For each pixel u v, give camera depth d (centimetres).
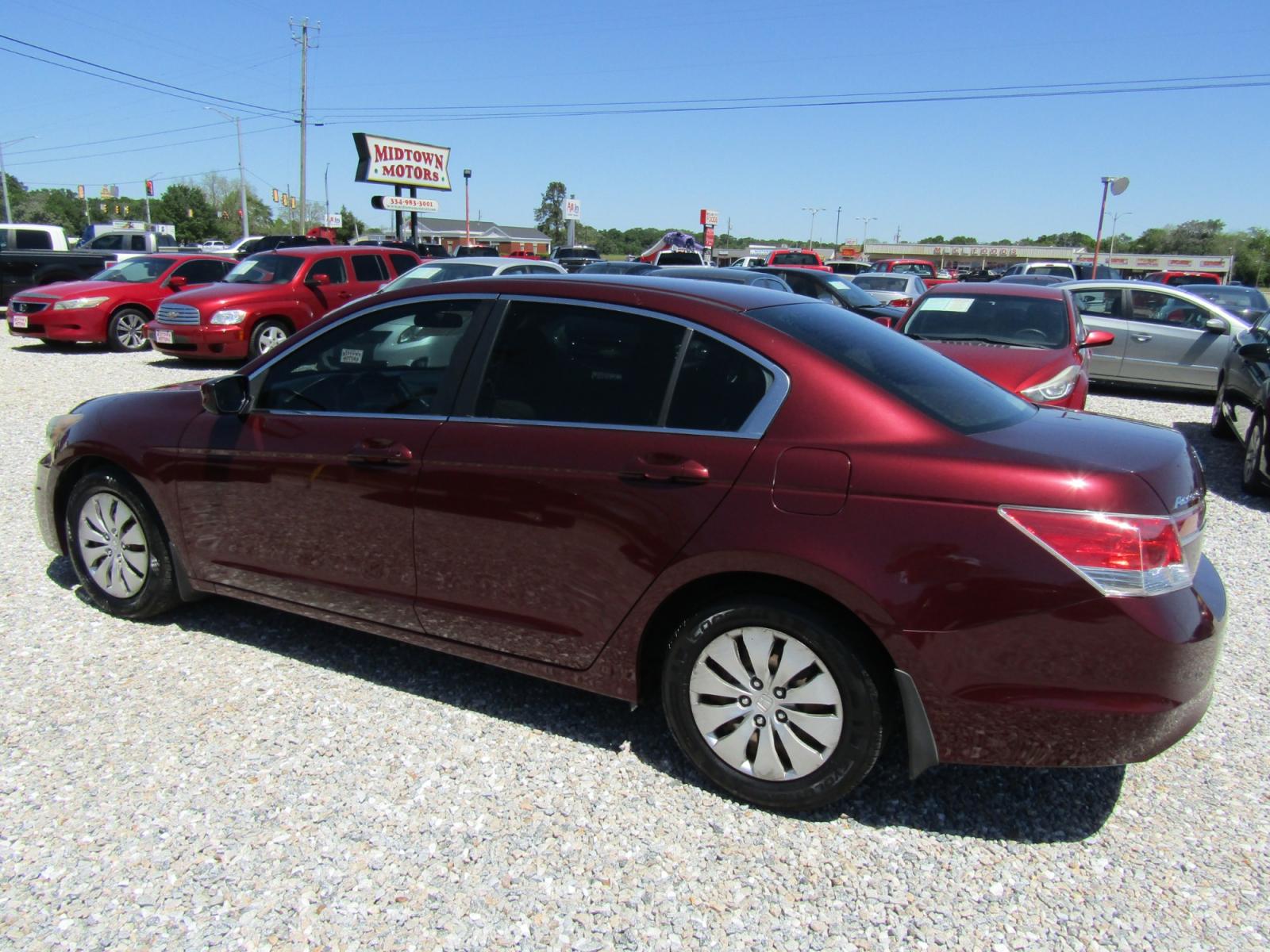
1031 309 845
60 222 9350
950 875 266
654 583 290
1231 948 240
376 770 310
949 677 258
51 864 262
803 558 266
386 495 338
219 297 1282
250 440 370
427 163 3031
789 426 278
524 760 319
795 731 283
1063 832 286
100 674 373
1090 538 247
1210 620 259
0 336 1639
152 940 235
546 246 9431
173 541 399
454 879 260
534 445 311
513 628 323
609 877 262
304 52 4369
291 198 7062
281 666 384
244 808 289
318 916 245
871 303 1520
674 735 305
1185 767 323
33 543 527
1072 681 250
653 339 306
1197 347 1205
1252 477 710
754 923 246
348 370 361
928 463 262
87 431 413
